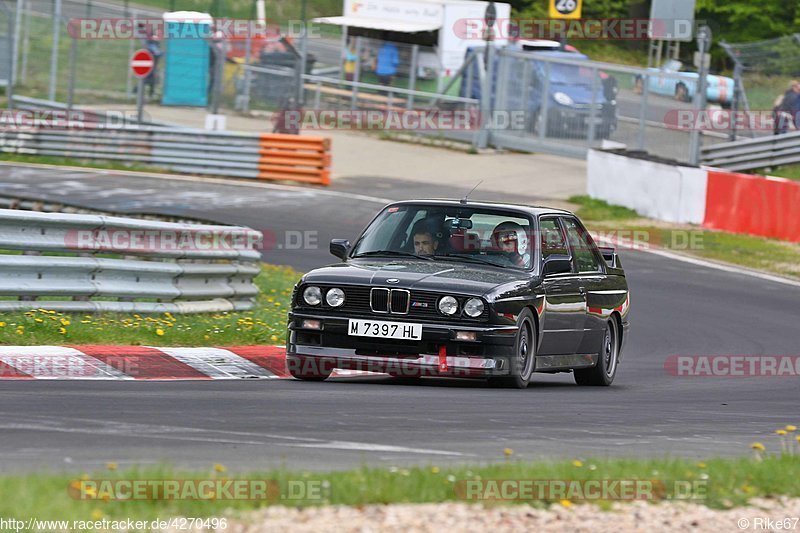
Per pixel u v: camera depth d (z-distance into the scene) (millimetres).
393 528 19078
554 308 40188
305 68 134250
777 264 83562
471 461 25125
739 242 90812
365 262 39375
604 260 45688
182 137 110250
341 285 37188
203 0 155125
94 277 43719
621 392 41406
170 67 131750
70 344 39312
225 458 24078
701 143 110375
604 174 105062
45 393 31156
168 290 46656
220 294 50188
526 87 125688
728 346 57031
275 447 25547
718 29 192500
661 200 99875
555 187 112062
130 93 132625
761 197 93500
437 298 36625
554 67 122875
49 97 130000
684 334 60156
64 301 42906
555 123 122438
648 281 75750
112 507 18844
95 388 32875
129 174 107375
